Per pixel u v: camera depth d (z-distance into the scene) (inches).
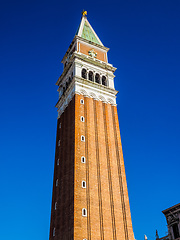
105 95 3006.9
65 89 3186.5
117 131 2795.3
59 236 2133.4
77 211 2048.5
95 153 2490.2
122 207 2297.0
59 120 3093.0
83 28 3747.5
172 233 2037.4
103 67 3270.2
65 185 2336.4
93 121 2706.7
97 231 2044.8
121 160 2593.5
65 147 2618.1
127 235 2151.8
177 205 2044.8
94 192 2235.5
